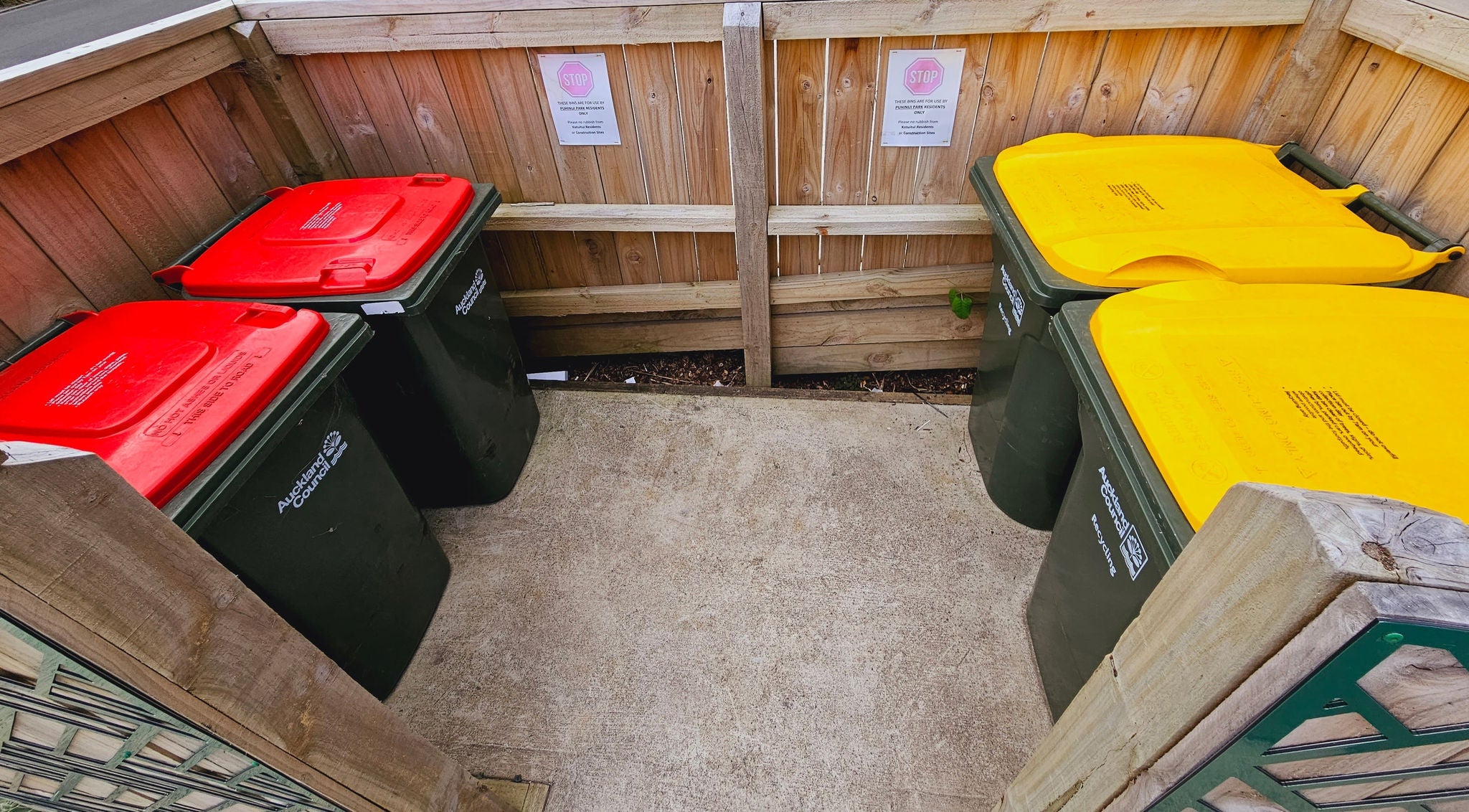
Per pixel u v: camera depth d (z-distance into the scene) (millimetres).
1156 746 796
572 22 2096
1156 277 1574
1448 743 585
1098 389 1344
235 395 1395
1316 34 1879
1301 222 1660
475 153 2504
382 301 1790
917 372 3145
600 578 2277
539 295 2914
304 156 2455
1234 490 617
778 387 3129
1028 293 1760
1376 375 1245
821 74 2164
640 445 2758
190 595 780
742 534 2389
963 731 1842
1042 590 1873
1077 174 1930
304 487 1576
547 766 1830
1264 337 1335
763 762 1807
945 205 2471
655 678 2002
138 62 1859
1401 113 1724
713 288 2830
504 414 2498
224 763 886
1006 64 2100
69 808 844
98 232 1826
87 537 662
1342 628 507
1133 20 1934
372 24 2156
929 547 2307
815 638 2068
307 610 1630
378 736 1114
